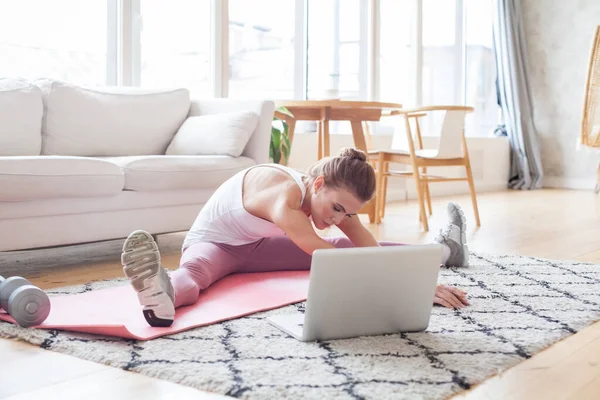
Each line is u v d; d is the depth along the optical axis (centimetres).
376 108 411
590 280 226
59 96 309
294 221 178
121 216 270
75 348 145
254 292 199
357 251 146
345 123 577
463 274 236
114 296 194
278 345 147
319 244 175
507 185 766
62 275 245
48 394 120
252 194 201
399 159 409
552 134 773
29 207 239
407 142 440
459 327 164
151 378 129
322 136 411
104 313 174
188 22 444
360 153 173
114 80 402
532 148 758
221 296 194
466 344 149
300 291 201
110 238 267
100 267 263
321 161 180
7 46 356
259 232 210
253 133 326
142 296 158
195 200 299
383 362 135
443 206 542
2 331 159
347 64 583
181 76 442
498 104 765
